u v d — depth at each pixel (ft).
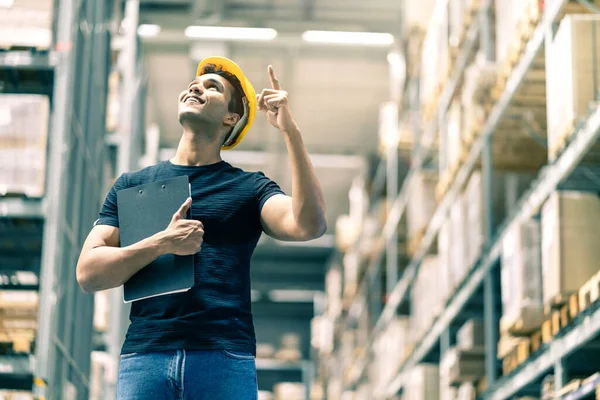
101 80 29.37
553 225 22.24
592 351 25.76
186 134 8.82
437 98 37.68
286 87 65.31
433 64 37.88
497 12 29.27
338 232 66.85
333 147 71.51
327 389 71.10
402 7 55.31
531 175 31.07
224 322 7.92
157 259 8.04
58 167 21.97
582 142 21.30
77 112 24.86
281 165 72.13
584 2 22.33
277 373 82.99
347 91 65.16
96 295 32.04
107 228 8.46
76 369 25.29
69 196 24.29
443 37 36.14
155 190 8.34
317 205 8.36
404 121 47.09
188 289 7.88
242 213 8.43
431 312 37.40
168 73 62.59
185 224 7.98
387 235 50.44
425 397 37.17
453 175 34.19
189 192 8.25
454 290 33.01
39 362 20.70
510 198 30.55
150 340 7.84
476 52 34.47
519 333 25.61
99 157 29.30
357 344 60.54
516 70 26.91
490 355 29.14
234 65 9.05
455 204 32.50
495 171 31.40
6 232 24.16
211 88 8.88
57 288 21.38
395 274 48.83
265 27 56.24
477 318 38.19
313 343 79.61
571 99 21.30
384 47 59.77
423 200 41.55
